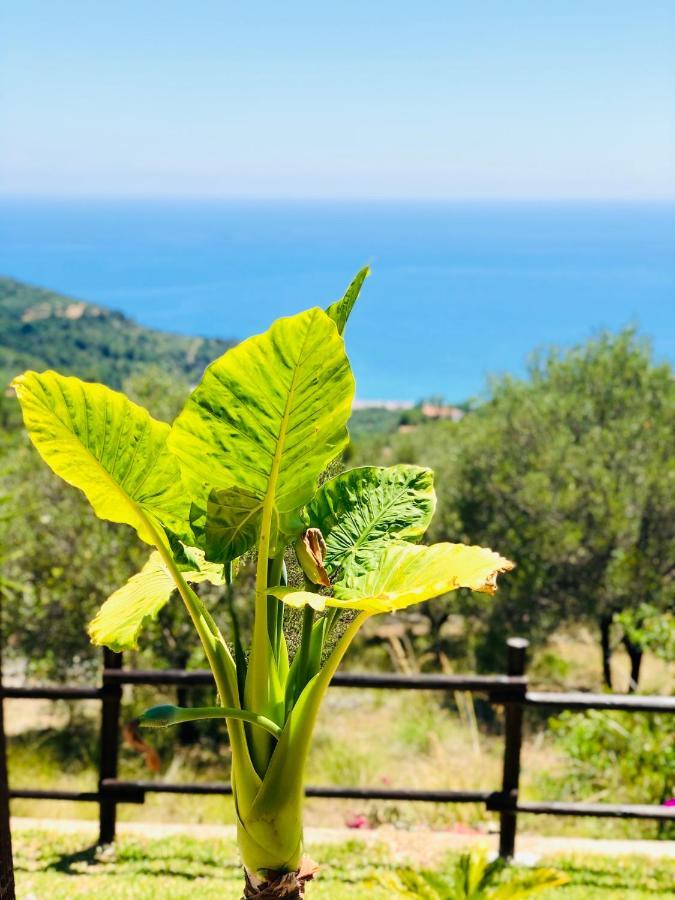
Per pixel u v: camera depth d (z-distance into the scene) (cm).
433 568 208
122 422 232
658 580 1367
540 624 1420
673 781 638
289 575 258
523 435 1527
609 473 1402
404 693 1237
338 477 272
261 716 231
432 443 2070
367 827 552
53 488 1224
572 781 722
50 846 455
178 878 412
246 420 208
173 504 242
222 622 1129
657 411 1516
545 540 1392
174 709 221
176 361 7531
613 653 1620
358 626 231
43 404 225
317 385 202
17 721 1244
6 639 1266
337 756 850
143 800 453
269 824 234
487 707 1236
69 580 1199
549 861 448
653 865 449
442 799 446
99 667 1228
